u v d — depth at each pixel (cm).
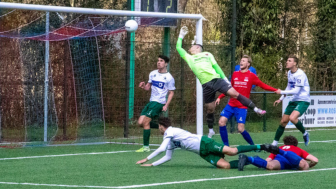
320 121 2558
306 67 3278
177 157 1523
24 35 1942
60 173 1214
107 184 1060
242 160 1228
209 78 1548
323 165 1371
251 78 1612
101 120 2239
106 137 2156
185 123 2352
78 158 1507
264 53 3131
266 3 3045
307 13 3284
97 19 2091
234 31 2397
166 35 2266
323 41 3281
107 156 1557
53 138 2069
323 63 3275
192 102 2362
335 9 3256
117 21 2111
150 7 2186
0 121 2069
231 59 2395
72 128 2220
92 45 2283
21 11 2219
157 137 2197
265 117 2530
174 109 2323
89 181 1100
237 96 1521
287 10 3250
